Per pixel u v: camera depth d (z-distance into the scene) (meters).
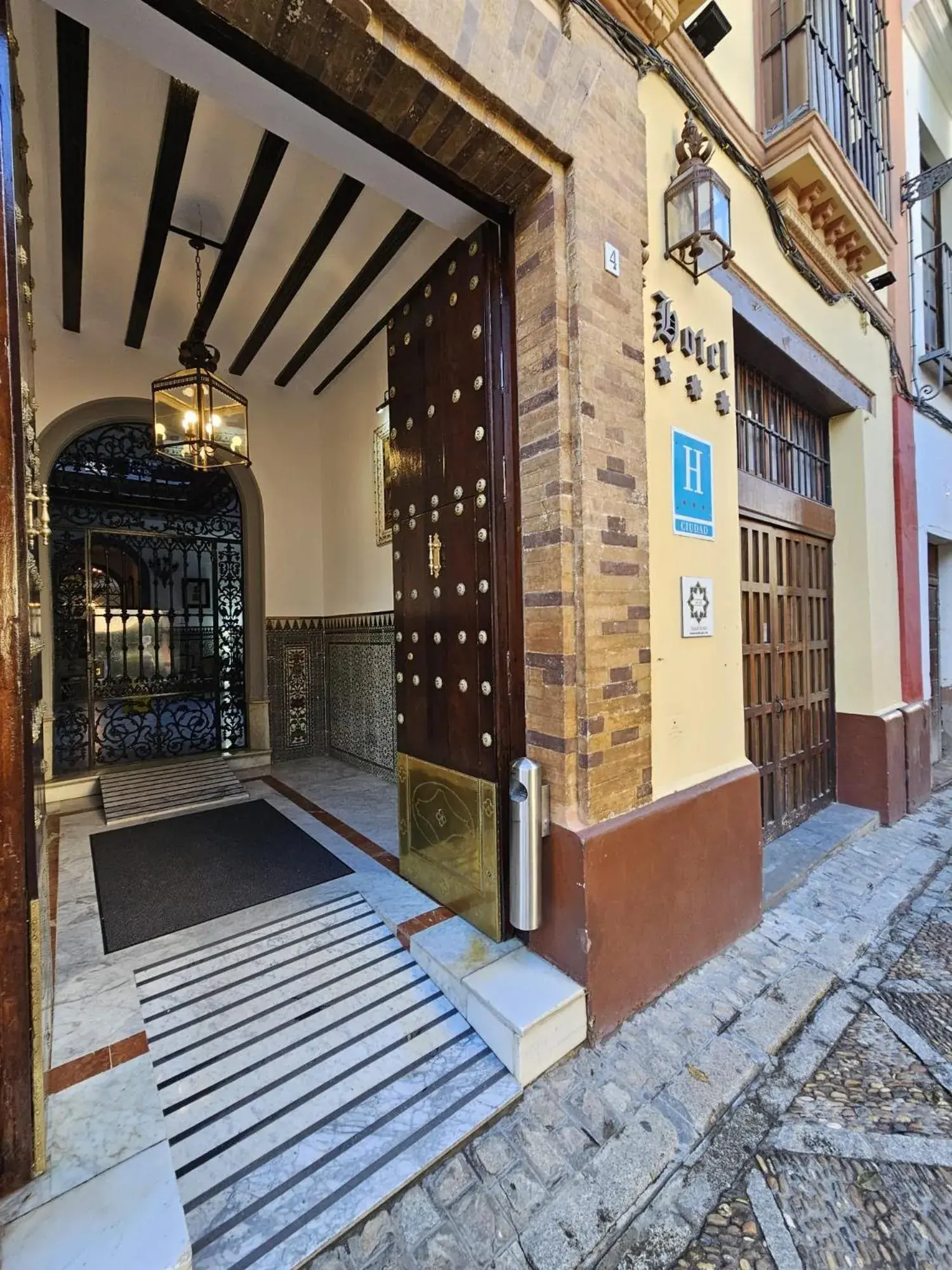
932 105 5.21
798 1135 1.56
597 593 1.88
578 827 1.84
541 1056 1.66
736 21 2.81
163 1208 1.17
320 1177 1.34
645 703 2.06
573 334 1.85
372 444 4.54
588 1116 1.56
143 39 1.38
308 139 1.72
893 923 2.71
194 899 2.47
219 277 3.69
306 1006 1.86
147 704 4.72
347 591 5.02
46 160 2.72
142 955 2.08
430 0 1.42
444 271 2.29
